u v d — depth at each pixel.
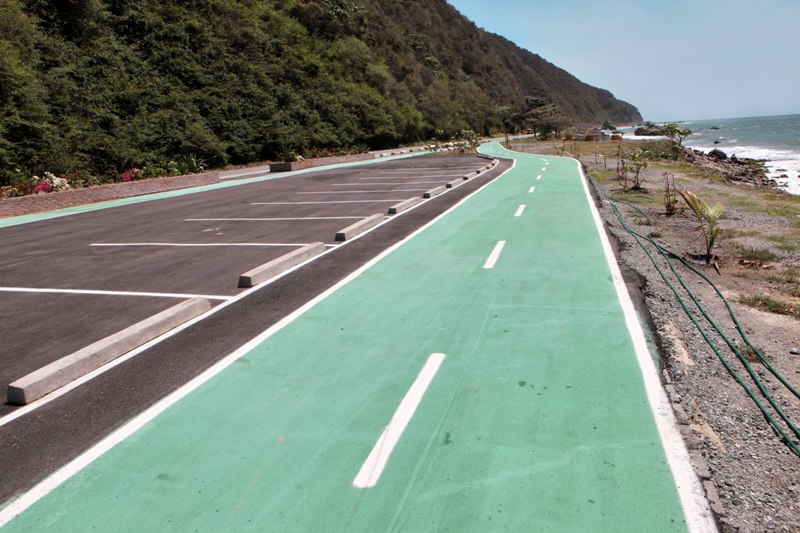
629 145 50.47
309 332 6.20
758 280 8.33
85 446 4.14
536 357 5.28
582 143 61.53
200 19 44.06
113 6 38.78
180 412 4.56
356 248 10.46
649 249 10.09
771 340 6.00
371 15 89.56
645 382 4.74
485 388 4.71
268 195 20.30
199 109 38.94
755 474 3.65
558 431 4.04
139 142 31.62
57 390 5.07
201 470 3.78
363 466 3.73
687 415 4.28
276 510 3.34
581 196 16.52
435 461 3.74
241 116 41.69
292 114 48.06
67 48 32.53
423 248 10.19
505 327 6.07
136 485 3.65
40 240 12.83
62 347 6.13
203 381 5.10
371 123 58.72
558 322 6.17
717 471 3.63
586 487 3.42
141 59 37.88
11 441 4.25
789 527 3.14
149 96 35.44
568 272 8.18
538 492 3.39
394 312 6.73
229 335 6.23
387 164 34.69
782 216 13.60
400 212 14.52
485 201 15.97
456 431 4.08
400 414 4.36
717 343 5.85
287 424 4.30
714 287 7.82
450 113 88.50
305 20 63.88
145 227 14.09
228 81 42.81
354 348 5.69
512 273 8.23
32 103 24.25
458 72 124.69
